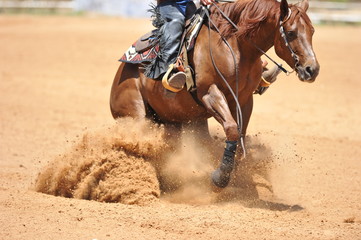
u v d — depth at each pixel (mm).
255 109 29609
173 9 14703
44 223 11969
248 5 13852
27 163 18703
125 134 14961
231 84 13891
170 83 13914
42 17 65438
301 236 11555
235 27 13883
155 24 14867
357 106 30719
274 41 13703
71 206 13320
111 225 11992
